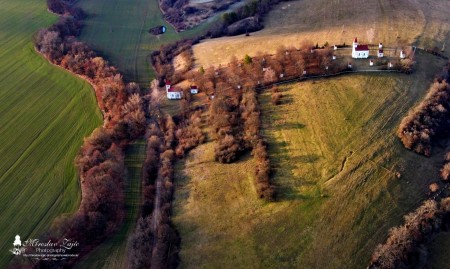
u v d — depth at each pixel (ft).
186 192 296.92
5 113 394.93
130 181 312.71
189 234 265.54
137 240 261.24
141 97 404.57
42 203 290.56
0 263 248.11
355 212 258.16
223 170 306.96
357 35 423.23
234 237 256.93
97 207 274.98
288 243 247.91
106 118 376.07
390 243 238.48
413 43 395.14
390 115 318.24
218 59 443.32
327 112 329.11
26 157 336.49
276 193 278.05
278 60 393.70
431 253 241.55
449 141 302.25
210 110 359.66
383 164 284.00
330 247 242.58
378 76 353.92
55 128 370.73
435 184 269.85
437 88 331.77
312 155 298.56
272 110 345.31
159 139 346.95
